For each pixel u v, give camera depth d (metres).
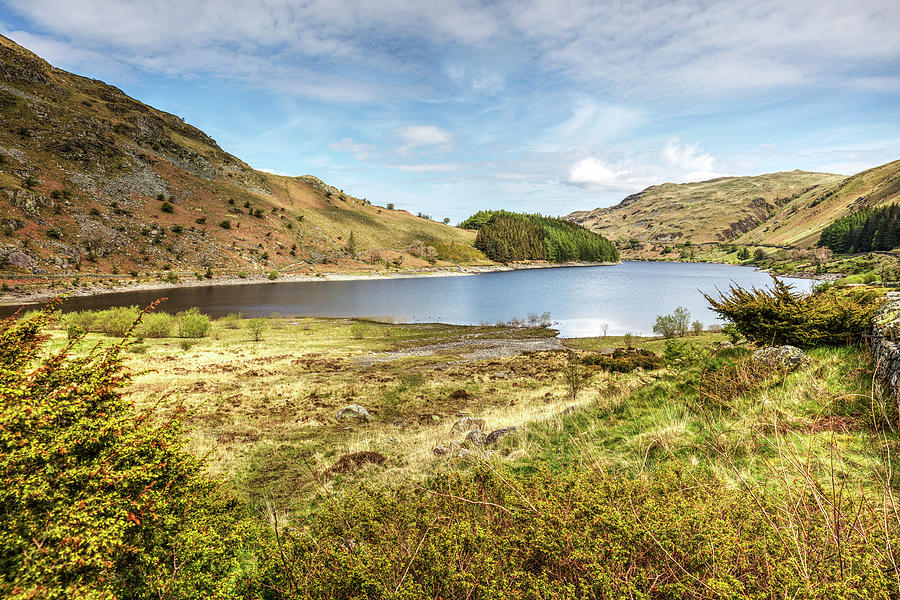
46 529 2.11
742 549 2.02
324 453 10.42
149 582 2.46
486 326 53.03
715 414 6.19
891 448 3.80
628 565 2.15
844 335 7.21
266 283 112.88
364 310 69.88
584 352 32.78
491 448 8.10
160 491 2.81
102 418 2.88
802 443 4.26
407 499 3.63
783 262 177.12
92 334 36.59
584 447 6.40
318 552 2.71
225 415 15.52
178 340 38.62
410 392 19.77
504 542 2.39
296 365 28.23
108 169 133.88
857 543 2.01
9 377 2.79
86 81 198.38
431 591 2.19
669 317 40.00
